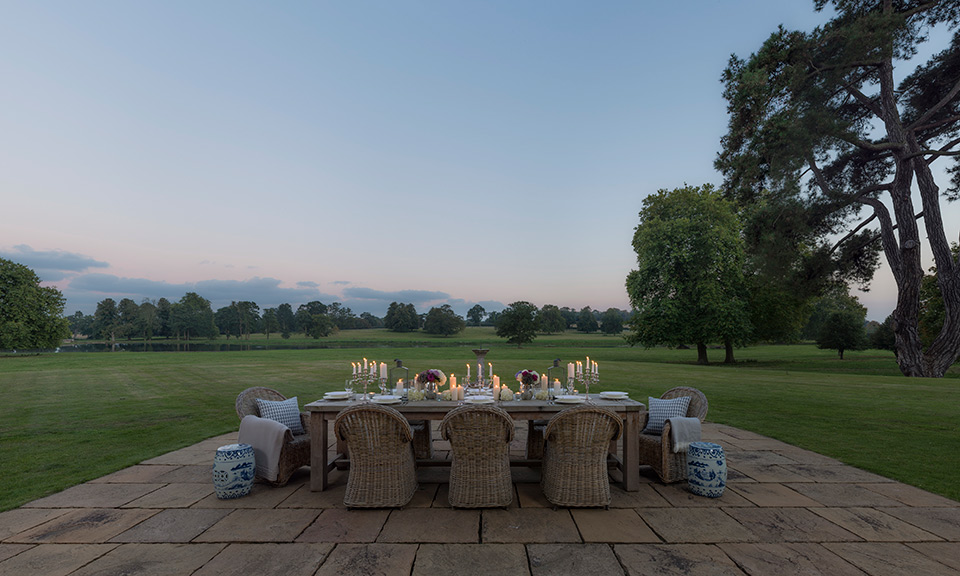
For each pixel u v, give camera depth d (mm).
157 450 6324
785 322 31484
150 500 4340
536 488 4730
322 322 117312
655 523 3795
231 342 98875
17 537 3502
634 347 62500
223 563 3082
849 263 24000
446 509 4125
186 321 114875
